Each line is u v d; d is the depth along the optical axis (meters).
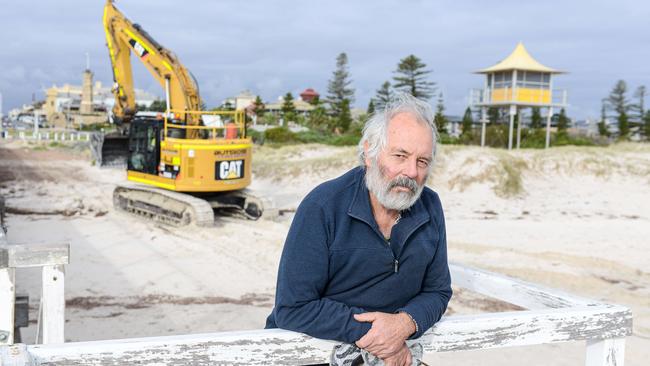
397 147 2.33
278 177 21.69
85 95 88.81
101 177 23.09
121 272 9.20
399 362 2.37
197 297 8.03
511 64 31.38
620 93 62.66
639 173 20.11
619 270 9.59
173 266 9.62
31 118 106.75
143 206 14.08
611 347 2.62
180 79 14.15
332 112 61.72
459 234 12.71
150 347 2.07
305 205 2.42
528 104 31.53
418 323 2.39
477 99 33.53
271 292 8.34
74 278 8.79
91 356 2.02
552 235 12.61
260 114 66.50
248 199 13.82
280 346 2.27
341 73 61.25
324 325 2.28
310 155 26.42
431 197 2.65
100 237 11.84
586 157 21.00
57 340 3.15
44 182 21.00
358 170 2.50
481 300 7.91
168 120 13.70
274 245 11.01
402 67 51.25
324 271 2.38
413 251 2.47
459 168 19.17
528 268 9.52
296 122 57.75
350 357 2.33
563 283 8.75
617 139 50.94
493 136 34.28
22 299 4.16
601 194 18.44
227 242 11.27
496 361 5.80
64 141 45.75
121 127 16.16
